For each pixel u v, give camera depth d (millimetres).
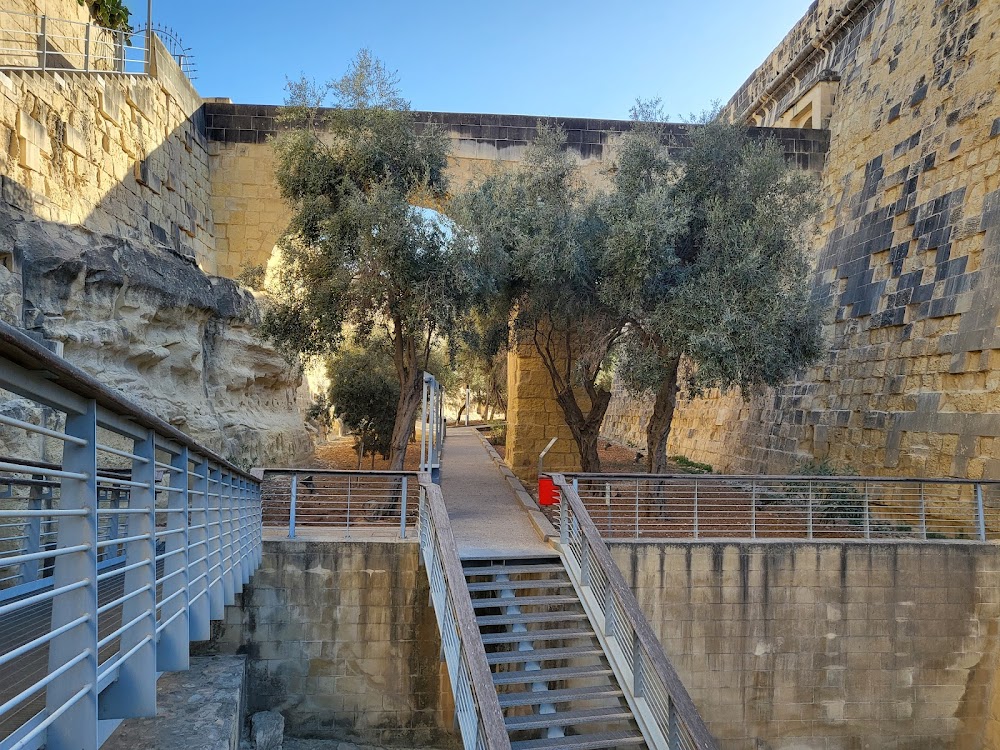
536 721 6785
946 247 14383
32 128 10898
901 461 14445
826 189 19625
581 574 8523
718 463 22828
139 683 3711
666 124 17969
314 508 12352
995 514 11945
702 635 10031
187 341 13930
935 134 15383
